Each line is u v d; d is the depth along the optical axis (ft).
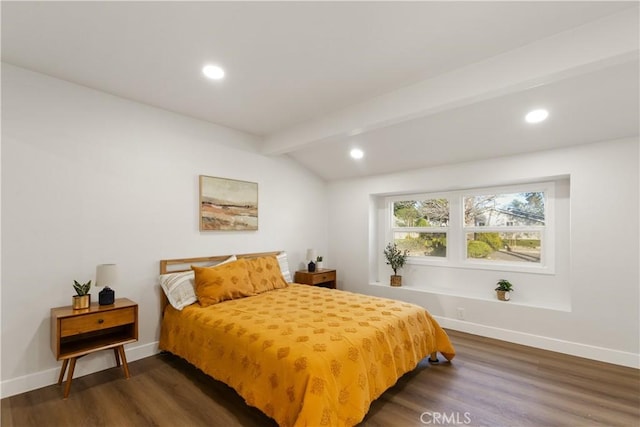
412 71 7.95
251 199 13.20
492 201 13.30
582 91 8.07
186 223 11.21
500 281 12.48
